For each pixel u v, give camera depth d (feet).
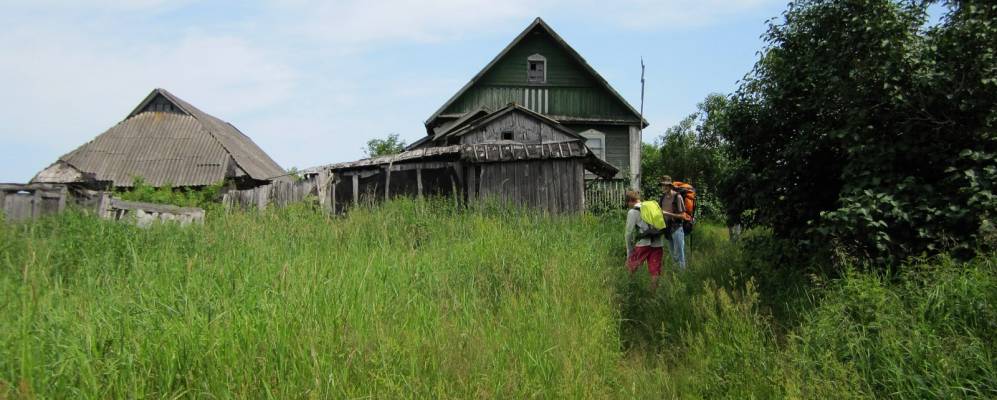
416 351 12.85
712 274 25.88
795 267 21.68
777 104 22.77
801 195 22.72
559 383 12.91
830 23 21.31
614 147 80.74
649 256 25.59
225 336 11.85
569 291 20.25
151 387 10.52
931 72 18.52
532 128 61.52
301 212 36.32
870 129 19.61
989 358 11.98
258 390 10.71
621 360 16.69
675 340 18.06
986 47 17.97
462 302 17.65
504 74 80.18
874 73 19.61
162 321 12.62
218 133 87.61
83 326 11.67
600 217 45.78
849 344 13.42
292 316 13.15
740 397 13.35
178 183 75.00
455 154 51.67
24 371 9.82
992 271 14.37
